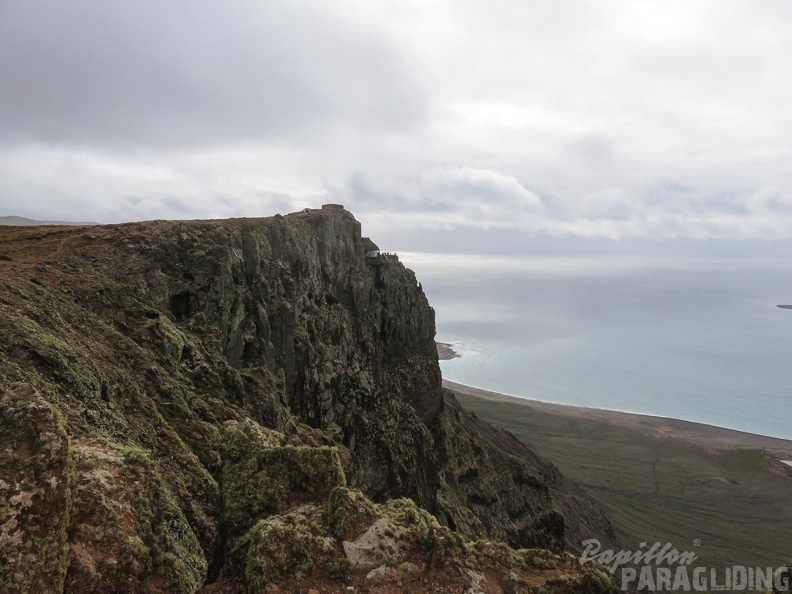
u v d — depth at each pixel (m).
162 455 21.45
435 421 87.62
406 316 89.69
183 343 35.16
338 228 81.62
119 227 52.84
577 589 12.84
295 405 57.19
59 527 10.56
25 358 20.42
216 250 49.28
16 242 44.25
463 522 70.25
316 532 13.37
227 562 13.44
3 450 11.15
